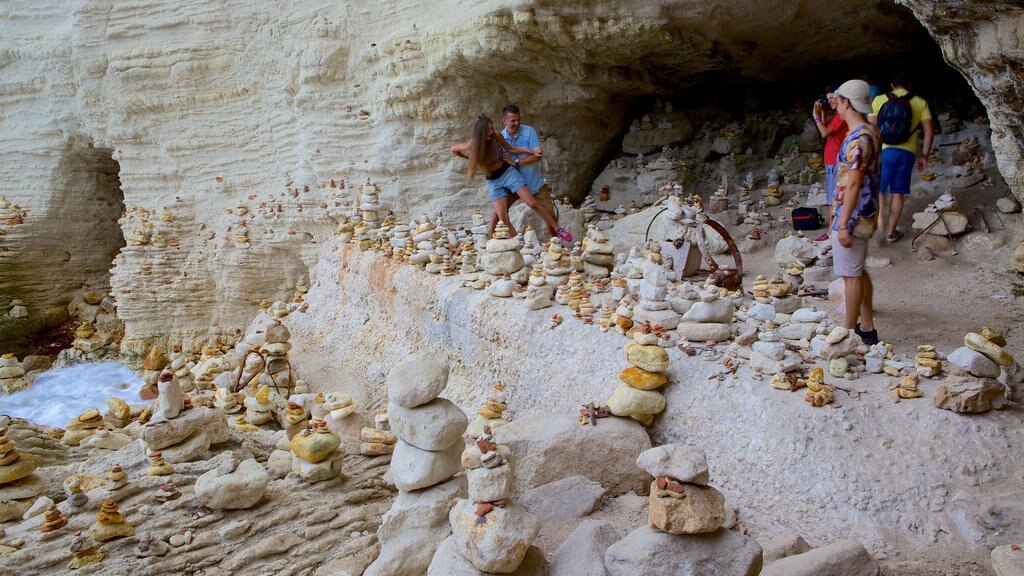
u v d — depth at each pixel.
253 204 13.11
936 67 11.06
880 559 3.73
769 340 5.00
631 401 4.87
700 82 11.40
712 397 4.84
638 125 11.85
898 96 7.83
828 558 3.50
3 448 5.09
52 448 6.57
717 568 3.26
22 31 14.88
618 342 5.70
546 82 10.39
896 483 4.02
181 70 13.12
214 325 13.68
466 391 7.01
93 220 16.19
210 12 12.88
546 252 7.22
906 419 4.37
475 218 9.41
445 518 4.20
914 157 7.98
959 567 3.62
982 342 4.34
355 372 8.79
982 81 5.64
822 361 5.11
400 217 11.02
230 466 5.08
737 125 11.66
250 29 12.69
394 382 4.20
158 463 5.26
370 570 4.04
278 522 4.76
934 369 4.75
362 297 9.76
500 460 3.38
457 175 10.79
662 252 7.66
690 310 5.57
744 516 4.30
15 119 15.15
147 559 4.27
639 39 8.73
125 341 13.98
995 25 5.04
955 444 4.18
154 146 13.96
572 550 3.46
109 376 13.76
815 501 4.08
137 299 13.80
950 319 6.35
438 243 8.70
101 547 4.33
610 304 6.12
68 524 4.52
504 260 7.28
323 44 11.35
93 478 5.08
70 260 16.11
